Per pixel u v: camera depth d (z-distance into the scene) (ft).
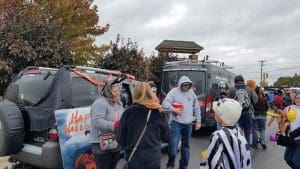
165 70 43.78
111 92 16.58
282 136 17.15
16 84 21.97
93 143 16.93
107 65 56.95
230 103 11.37
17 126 19.45
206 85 40.40
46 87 20.59
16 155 20.26
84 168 19.76
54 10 47.93
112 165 17.39
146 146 13.42
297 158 16.83
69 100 19.58
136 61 59.21
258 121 35.19
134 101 13.98
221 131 11.09
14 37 34.06
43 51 35.53
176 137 24.47
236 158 10.90
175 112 24.08
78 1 51.52
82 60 54.65
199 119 25.18
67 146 19.25
